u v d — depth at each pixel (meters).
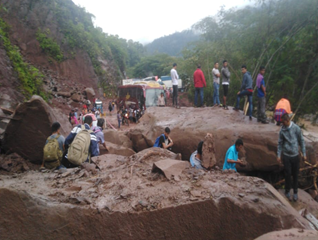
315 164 6.74
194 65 20.14
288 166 5.60
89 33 42.78
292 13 12.53
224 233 2.77
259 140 6.88
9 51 16.77
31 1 31.33
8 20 29.11
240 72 14.88
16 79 15.52
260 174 7.30
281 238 1.80
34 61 30.77
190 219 2.79
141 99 22.83
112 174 3.79
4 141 6.54
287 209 2.80
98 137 6.07
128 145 9.46
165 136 6.64
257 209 2.72
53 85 28.11
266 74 13.48
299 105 12.47
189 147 7.77
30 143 6.45
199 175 3.54
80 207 2.75
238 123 8.08
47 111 6.46
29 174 4.12
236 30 15.59
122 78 53.00
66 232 2.67
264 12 13.74
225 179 3.41
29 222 2.59
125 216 2.74
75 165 5.15
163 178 3.43
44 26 32.53
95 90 37.44
